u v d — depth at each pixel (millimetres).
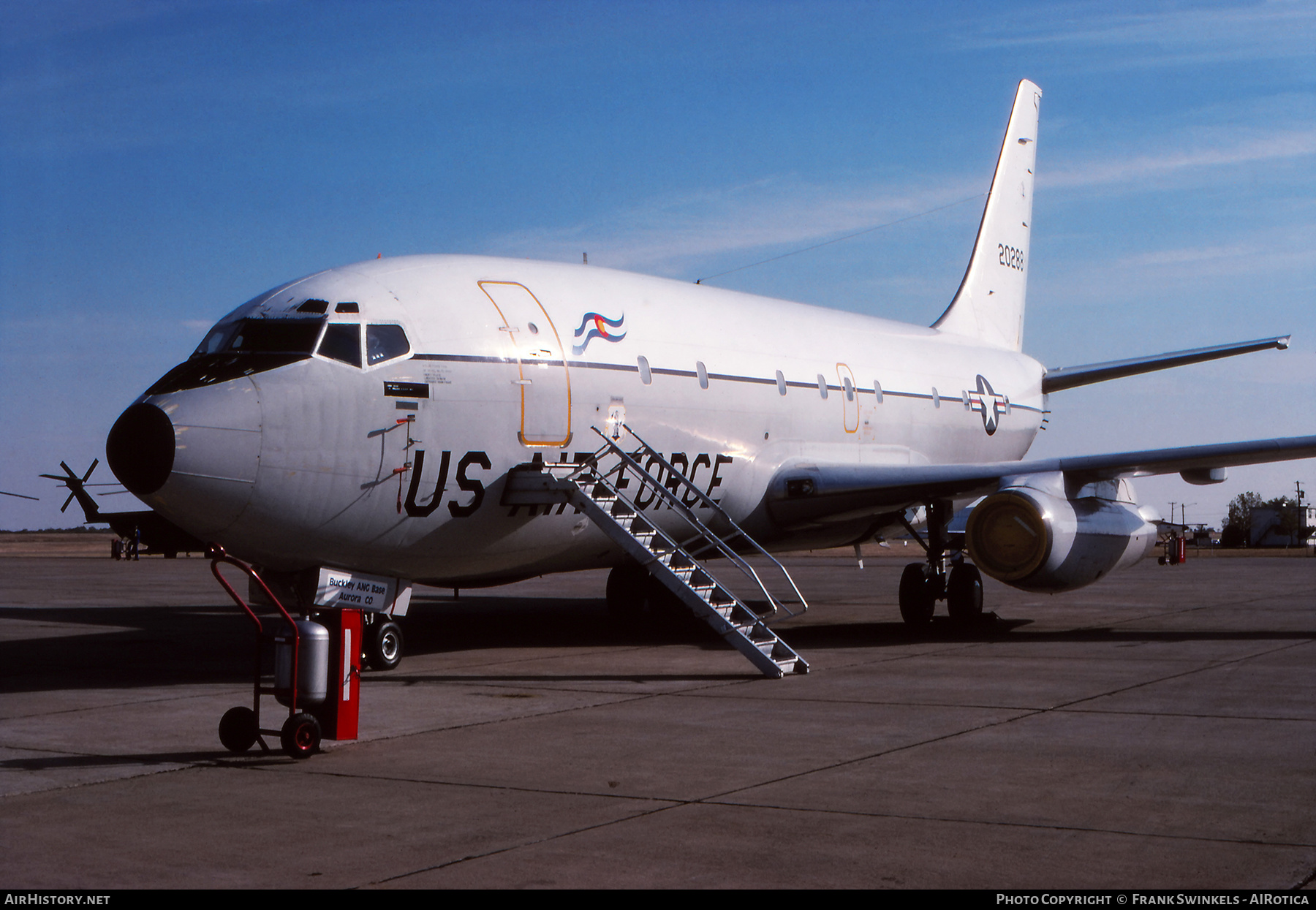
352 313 12305
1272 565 47500
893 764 7520
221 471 11062
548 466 13328
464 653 14555
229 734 8023
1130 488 17016
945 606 23016
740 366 16234
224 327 12555
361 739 8531
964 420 21250
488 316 13344
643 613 20344
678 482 15203
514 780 7141
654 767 7492
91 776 7328
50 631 18109
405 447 12289
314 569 12391
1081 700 10117
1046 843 5684
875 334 20203
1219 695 10359
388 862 5434
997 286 25312
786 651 12250
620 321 14805
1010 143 25922
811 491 16484
